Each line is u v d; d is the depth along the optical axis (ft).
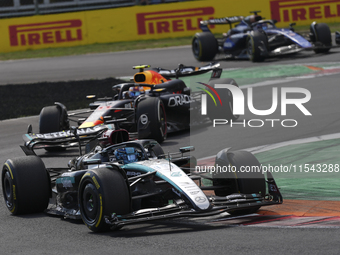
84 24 362.74
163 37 357.61
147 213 63.57
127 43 356.18
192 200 62.64
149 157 78.95
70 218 76.28
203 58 266.16
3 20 367.45
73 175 76.38
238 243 55.77
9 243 65.36
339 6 331.98
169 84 144.15
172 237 61.16
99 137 87.71
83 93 217.36
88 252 57.47
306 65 223.71
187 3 352.49
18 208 80.89
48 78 271.28
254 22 256.73
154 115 127.13
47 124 132.57
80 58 323.78
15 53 363.97
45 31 365.20
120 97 142.61
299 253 50.55
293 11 337.93
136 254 54.80
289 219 65.72
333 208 69.05
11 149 140.05
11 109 201.05
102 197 63.62
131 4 364.17
